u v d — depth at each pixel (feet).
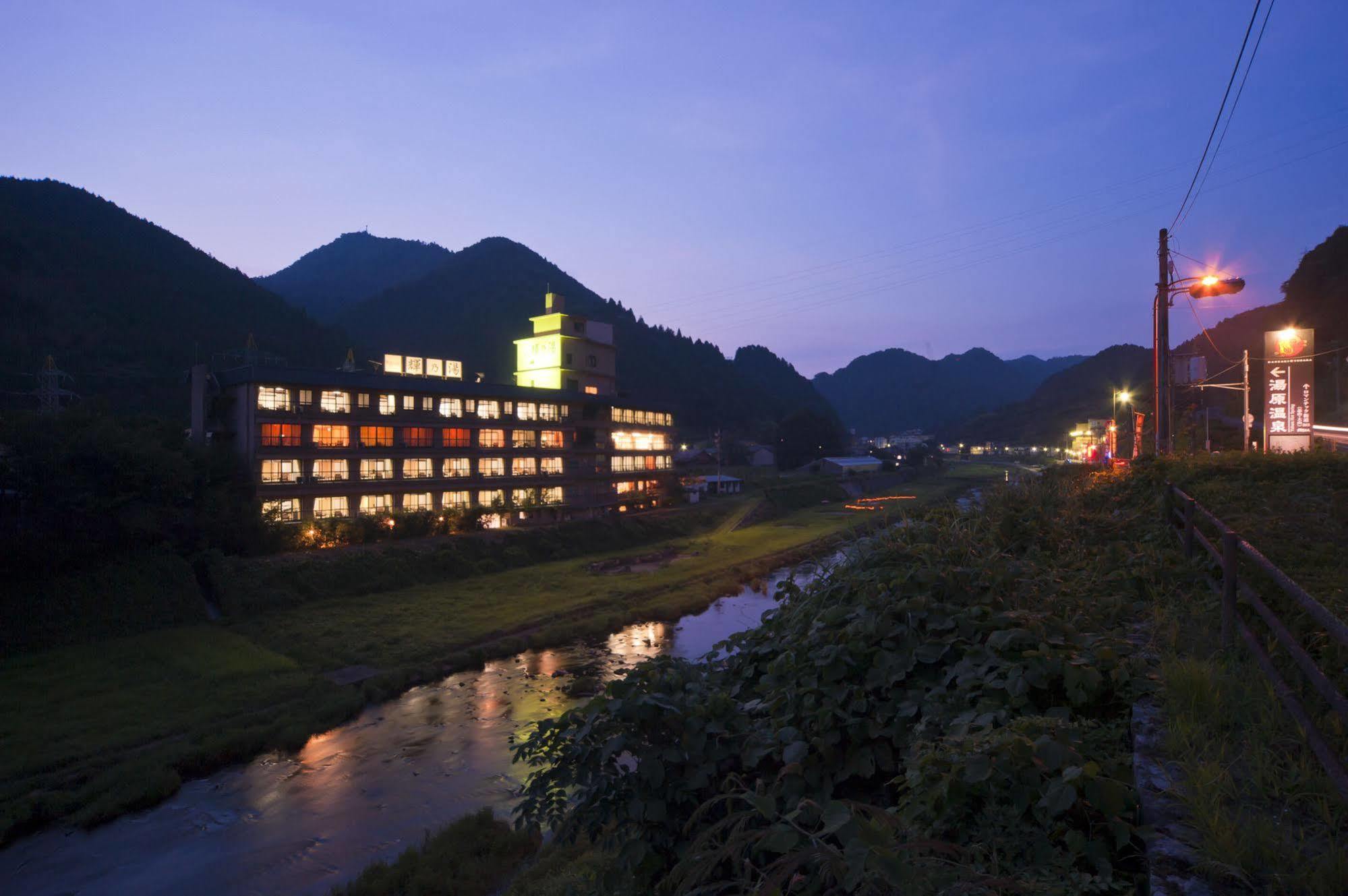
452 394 168.96
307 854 54.29
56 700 77.36
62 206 490.08
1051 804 9.62
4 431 104.22
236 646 95.71
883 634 15.74
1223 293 60.18
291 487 136.56
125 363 306.76
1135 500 35.50
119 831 57.72
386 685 88.63
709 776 13.82
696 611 133.08
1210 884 8.24
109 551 104.99
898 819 9.96
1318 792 9.55
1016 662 14.24
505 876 47.75
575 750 14.35
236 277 533.55
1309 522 25.93
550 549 168.66
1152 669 14.98
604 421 218.59
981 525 29.22
